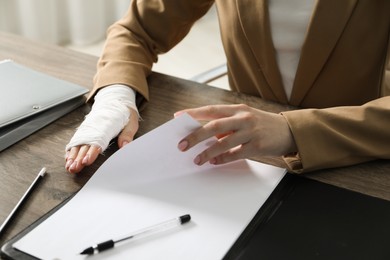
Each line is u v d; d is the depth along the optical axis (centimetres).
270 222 59
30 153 71
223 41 102
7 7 227
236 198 62
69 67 97
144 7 99
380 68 89
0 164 69
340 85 91
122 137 74
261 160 71
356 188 66
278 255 54
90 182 64
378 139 72
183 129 64
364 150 70
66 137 75
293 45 92
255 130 67
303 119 70
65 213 59
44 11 238
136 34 98
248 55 97
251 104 86
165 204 61
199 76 114
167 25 100
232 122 66
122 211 59
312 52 88
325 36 86
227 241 55
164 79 94
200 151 67
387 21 84
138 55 94
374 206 62
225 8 97
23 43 107
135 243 54
